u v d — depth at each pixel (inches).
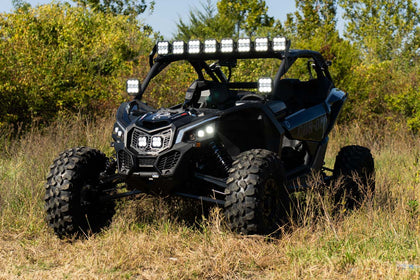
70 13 574.6
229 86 233.3
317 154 234.2
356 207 235.6
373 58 1330.0
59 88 391.5
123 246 174.2
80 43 475.8
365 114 459.5
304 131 221.1
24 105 384.5
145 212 213.9
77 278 149.3
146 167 181.2
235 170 175.5
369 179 245.3
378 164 341.1
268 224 178.9
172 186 181.6
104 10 1428.4
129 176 183.3
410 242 180.7
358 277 148.3
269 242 176.7
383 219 202.4
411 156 365.4
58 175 185.3
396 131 431.2
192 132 181.0
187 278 151.5
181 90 410.3
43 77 394.6
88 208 192.5
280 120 210.4
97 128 347.3
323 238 181.0
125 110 199.3
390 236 184.7
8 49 389.7
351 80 458.3
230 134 192.4
